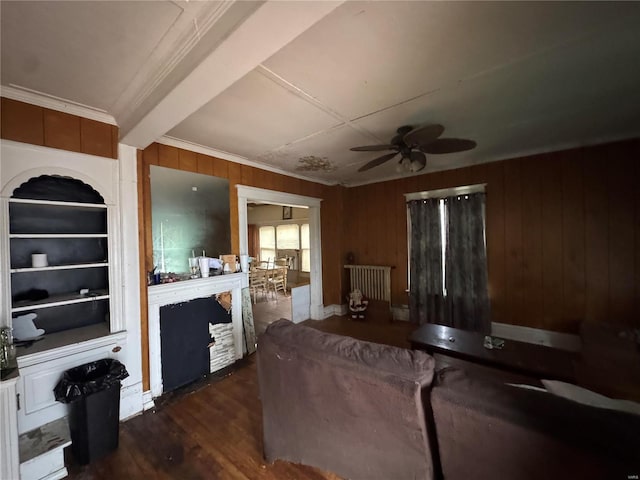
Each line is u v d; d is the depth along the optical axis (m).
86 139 1.95
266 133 2.56
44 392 1.74
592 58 1.56
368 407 1.22
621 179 2.88
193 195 2.85
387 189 4.59
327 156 3.33
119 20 1.14
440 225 3.98
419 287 4.15
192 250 2.83
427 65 1.60
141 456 1.72
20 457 1.47
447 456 1.04
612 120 2.46
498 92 1.93
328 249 4.84
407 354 1.23
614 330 2.57
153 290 2.35
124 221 2.12
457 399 0.98
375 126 2.46
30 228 1.94
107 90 1.70
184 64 1.32
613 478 0.72
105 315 2.29
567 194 3.16
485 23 1.27
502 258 3.57
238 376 2.75
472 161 3.70
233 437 1.89
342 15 1.19
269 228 8.40
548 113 2.29
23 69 1.47
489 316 3.60
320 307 4.64
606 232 2.96
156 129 1.88
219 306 2.91
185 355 2.60
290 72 1.64
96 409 1.69
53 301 1.83
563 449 0.79
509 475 0.90
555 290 3.24
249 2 0.95
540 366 1.92
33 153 1.73
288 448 1.56
